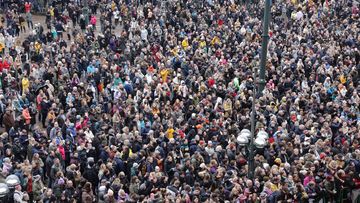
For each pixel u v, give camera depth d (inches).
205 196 1171.9
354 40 2268.7
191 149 1385.3
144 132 1492.4
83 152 1342.3
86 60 1951.3
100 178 1250.6
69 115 1535.4
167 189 1184.8
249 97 1689.2
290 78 1836.9
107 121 1544.0
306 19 2637.8
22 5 2883.9
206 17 2573.8
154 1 2770.7
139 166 1302.9
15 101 1621.6
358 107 1695.4
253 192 1186.0
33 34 2255.2
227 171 1244.5
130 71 1877.5
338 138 1451.8
